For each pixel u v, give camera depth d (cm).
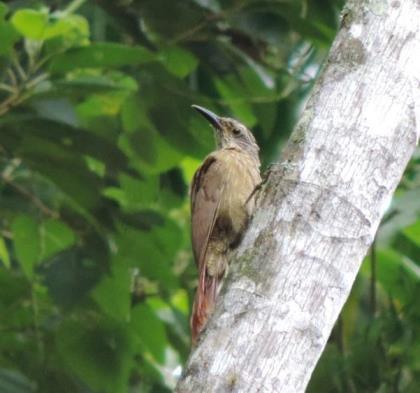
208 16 1251
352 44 820
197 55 1282
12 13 1117
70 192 1137
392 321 1241
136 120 1234
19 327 1212
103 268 1175
